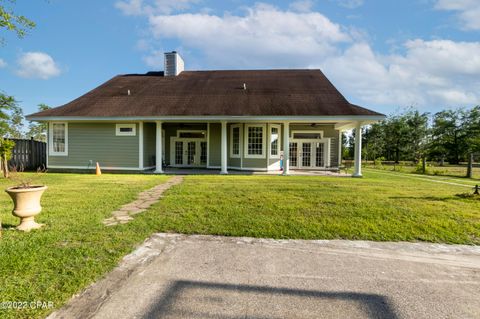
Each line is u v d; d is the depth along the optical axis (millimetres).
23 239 3582
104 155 13953
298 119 12078
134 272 2895
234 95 14219
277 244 3820
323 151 16438
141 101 13914
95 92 15344
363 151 36500
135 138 13789
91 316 2123
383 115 11711
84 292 2457
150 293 2490
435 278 2920
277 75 17000
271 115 12133
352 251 3625
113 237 3814
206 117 12305
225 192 7434
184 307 2283
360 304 2387
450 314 2277
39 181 9594
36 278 2617
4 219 4578
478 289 2705
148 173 13273
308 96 13797
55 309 2186
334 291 2604
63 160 14117
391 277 2918
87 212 5133
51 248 3330
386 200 6426
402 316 2229
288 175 12625
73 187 8289
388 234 4230
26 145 14453
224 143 12898
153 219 4734
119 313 2178
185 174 12781
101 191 7566
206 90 14984
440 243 3965
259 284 2707
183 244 3742
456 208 5668
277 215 5078
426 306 2385
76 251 3266
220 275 2883
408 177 13773
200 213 5156
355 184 9328
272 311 2248
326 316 2197
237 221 4688
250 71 17922
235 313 2211
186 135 16266
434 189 8430
